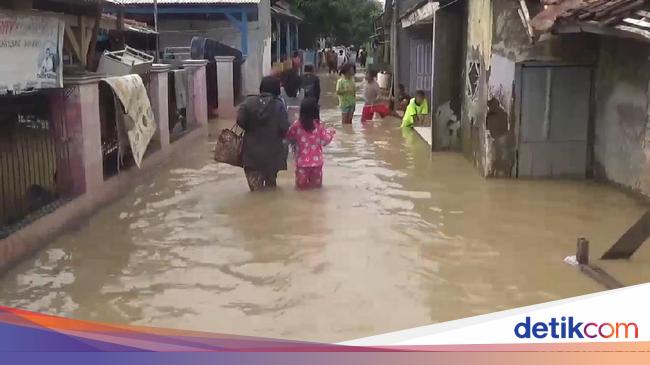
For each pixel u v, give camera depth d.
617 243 6.59
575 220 8.17
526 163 10.55
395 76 22.44
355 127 17.09
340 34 49.25
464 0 12.49
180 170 11.41
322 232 7.68
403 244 7.24
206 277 6.32
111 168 9.85
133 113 9.91
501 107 10.46
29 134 9.01
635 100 9.19
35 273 6.44
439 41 12.89
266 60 26.75
